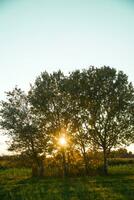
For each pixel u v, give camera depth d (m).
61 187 42.09
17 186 46.22
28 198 33.78
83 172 65.75
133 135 65.00
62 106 70.06
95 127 66.62
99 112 67.12
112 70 68.69
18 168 86.19
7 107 69.31
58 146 67.88
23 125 68.56
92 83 68.31
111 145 65.44
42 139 68.75
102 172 65.25
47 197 33.78
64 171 65.88
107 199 30.78
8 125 68.00
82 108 70.00
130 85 68.69
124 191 35.50
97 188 38.97
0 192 40.38
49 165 67.31
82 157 67.19
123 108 66.25
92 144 66.62
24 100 70.56
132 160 85.62
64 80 70.69
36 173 66.81
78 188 39.72
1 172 76.19
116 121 66.25
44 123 70.19
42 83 70.88
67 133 68.75
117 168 75.38
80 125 68.44
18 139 68.44
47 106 69.94
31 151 68.00
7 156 69.94
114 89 68.12
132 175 58.00
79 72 70.62
